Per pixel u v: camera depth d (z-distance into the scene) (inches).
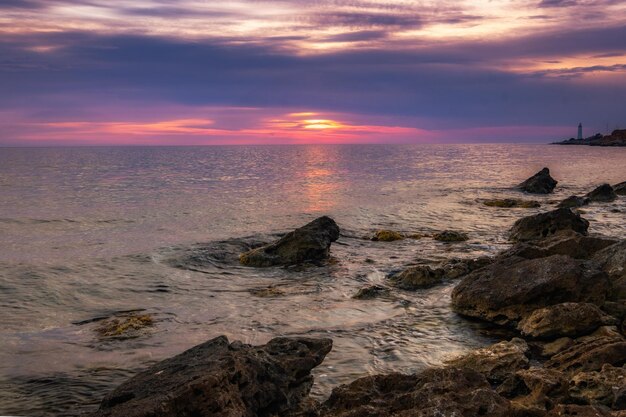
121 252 1256.8
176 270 1087.6
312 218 1774.1
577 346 611.5
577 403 494.6
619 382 497.0
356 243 1328.7
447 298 869.8
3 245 1371.8
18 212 1984.5
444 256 1167.6
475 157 7180.1
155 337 724.7
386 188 2847.0
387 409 453.4
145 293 932.0
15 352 676.1
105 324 772.0
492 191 2630.4
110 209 2060.8
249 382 462.0
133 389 443.2
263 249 1146.0
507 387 519.5
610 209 1878.7
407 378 497.4
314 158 7101.4
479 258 1006.4
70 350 682.8
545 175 2625.5
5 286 968.9
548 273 765.9
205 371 444.8
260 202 2257.6
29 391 577.0
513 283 775.1
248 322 779.4
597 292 753.6
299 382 512.1
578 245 956.6
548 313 695.1
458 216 1782.7
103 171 4431.6
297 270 1076.5
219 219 1782.7
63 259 1192.2
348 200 2294.5
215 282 1001.5
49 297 908.6
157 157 7652.6
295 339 554.3
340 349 669.9
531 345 680.4
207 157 7578.7
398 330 739.4
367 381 496.1
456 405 422.9
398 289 922.7
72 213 1951.3
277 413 475.5
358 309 828.6
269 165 5364.2
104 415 401.1
